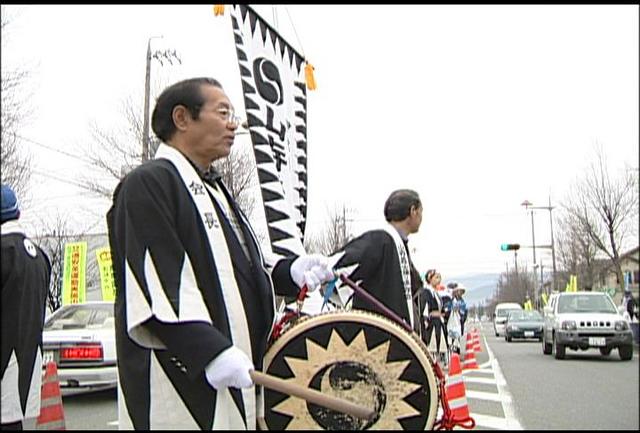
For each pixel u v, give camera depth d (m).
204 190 2.34
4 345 2.76
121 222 2.19
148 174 2.21
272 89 5.00
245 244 2.48
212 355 2.04
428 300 5.72
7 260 2.79
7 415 2.77
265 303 2.40
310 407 2.30
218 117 2.39
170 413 2.15
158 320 2.06
